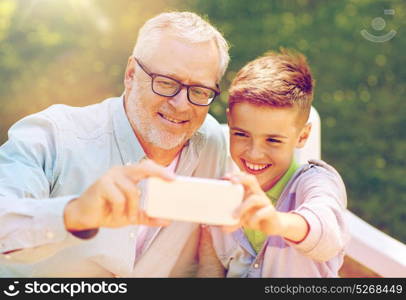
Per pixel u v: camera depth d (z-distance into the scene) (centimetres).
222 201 123
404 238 379
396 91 467
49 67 447
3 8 425
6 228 137
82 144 172
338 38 484
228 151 202
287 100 168
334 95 462
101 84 449
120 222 124
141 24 460
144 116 171
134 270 180
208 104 171
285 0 500
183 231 183
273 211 131
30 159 165
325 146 434
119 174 122
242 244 181
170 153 179
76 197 135
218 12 482
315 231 145
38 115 172
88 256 168
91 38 458
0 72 441
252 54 461
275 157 173
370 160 426
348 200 403
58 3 447
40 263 170
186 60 165
